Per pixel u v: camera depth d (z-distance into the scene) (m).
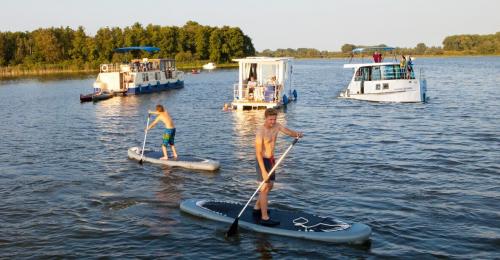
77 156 15.95
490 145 16.81
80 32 101.69
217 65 116.56
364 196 11.13
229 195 11.40
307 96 37.47
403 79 31.45
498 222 9.41
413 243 8.47
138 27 109.88
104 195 11.43
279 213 9.46
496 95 35.00
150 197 11.23
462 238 8.66
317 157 15.25
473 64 108.00
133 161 14.90
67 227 9.37
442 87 43.75
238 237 8.66
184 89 48.53
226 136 19.66
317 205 10.52
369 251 8.13
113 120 25.58
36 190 11.91
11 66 93.12
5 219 9.84
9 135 20.84
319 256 7.95
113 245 8.50
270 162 8.78
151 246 8.45
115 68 44.06
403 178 12.66
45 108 32.56
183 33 115.56
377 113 26.25
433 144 17.19
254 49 134.50
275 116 8.48
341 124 22.53
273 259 7.87
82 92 46.06
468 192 11.34
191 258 7.95
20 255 8.12
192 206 9.97
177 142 18.45
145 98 39.03
